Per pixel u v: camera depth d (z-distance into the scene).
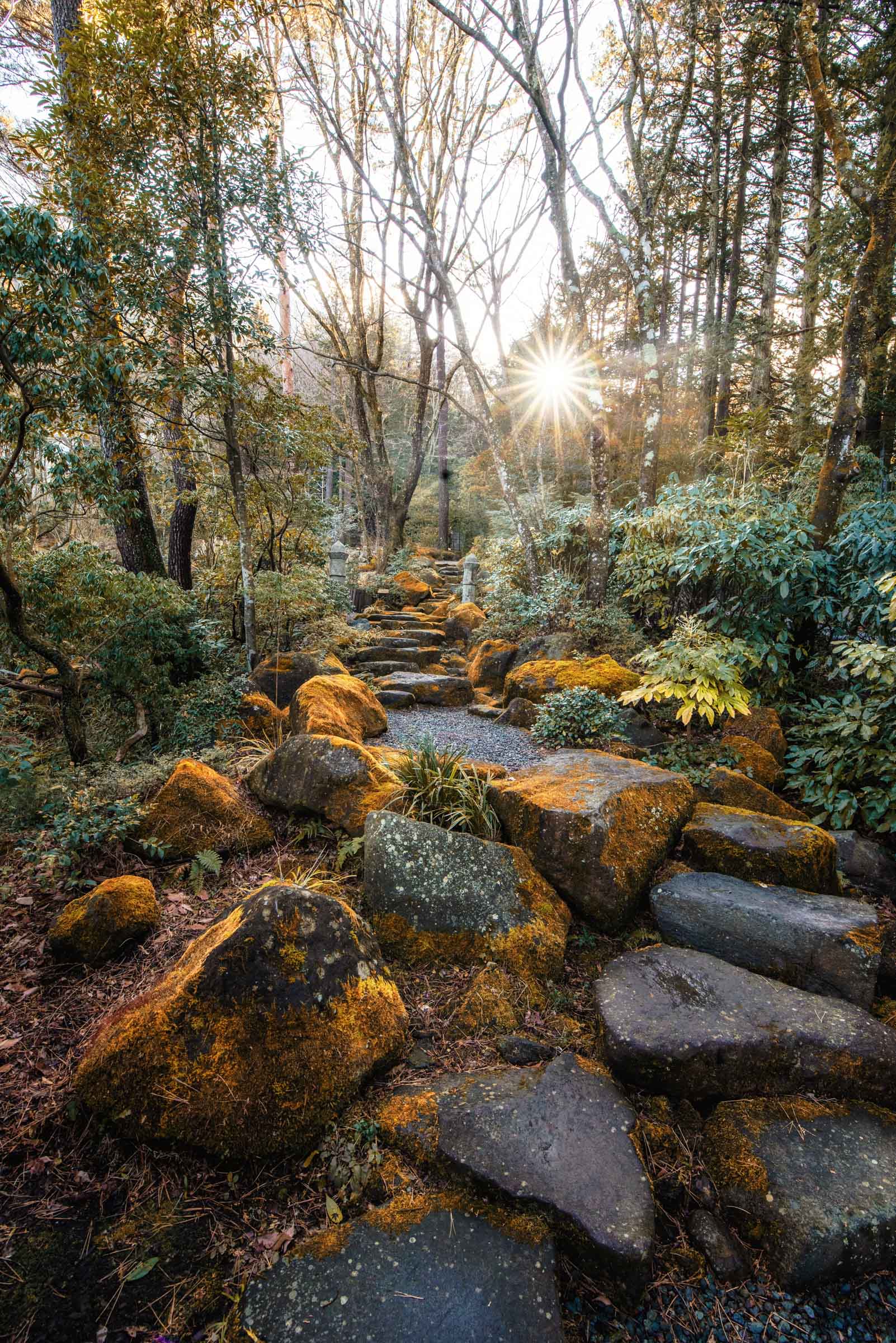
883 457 9.50
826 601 4.51
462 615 9.33
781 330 9.50
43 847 2.88
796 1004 2.23
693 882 2.85
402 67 8.20
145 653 4.88
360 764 3.35
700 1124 2.01
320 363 14.23
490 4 5.30
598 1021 2.26
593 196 6.02
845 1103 2.04
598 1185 1.66
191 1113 1.73
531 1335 1.38
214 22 4.55
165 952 2.45
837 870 3.24
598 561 6.48
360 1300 1.42
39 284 3.14
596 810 2.88
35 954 2.44
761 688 4.83
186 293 4.82
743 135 10.89
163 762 3.91
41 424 3.77
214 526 8.02
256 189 4.73
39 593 4.29
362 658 7.93
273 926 2.00
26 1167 1.71
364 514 15.81
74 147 4.51
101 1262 1.50
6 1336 1.34
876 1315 1.61
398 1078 2.03
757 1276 1.65
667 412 11.69
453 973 2.47
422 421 13.86
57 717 5.12
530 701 5.64
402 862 2.67
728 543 4.66
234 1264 1.52
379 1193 1.69
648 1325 1.54
